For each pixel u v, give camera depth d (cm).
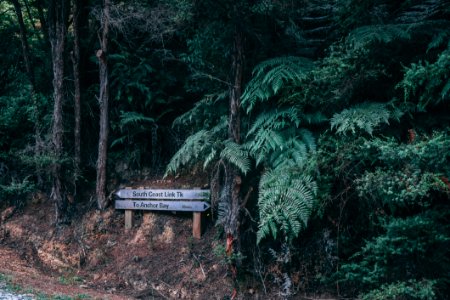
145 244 750
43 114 911
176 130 852
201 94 844
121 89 848
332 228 611
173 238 740
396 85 546
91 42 888
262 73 654
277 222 582
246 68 679
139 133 866
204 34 690
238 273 643
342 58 580
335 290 600
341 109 615
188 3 690
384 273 520
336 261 597
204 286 657
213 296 642
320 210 587
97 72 923
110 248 770
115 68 846
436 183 481
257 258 646
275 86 591
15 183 895
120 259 743
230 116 664
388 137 552
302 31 756
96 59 861
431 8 632
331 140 599
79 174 846
